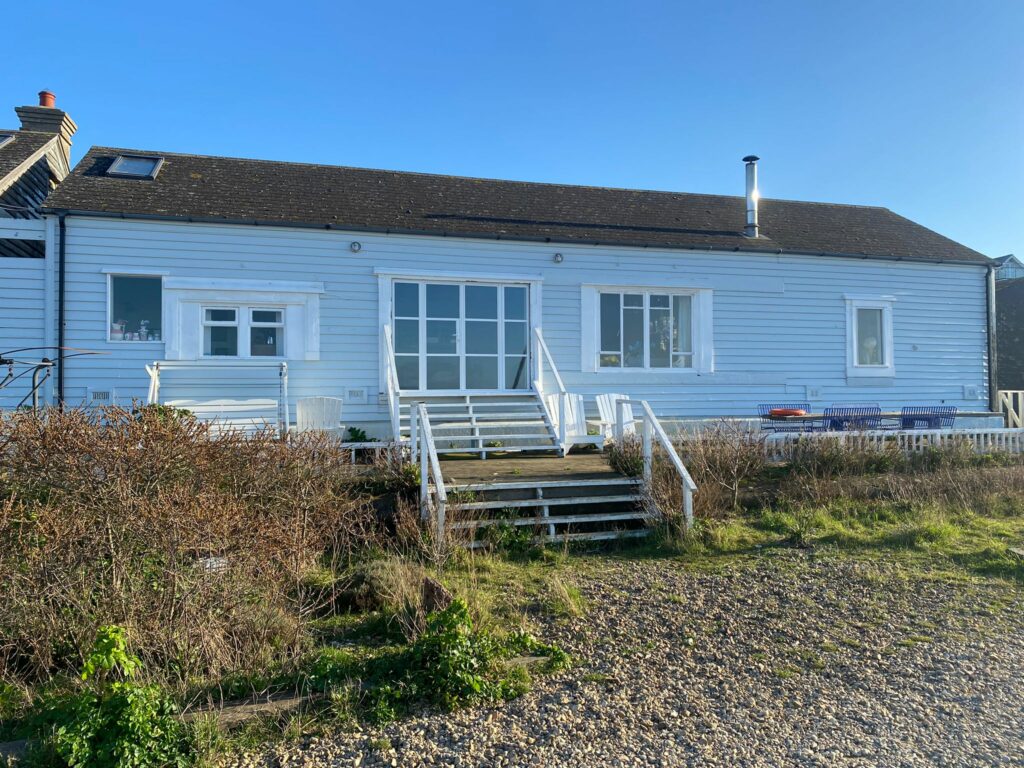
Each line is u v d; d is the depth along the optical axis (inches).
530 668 182.7
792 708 162.4
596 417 546.6
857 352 612.7
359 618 222.5
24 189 571.2
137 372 467.5
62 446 212.2
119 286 470.0
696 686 174.1
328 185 577.9
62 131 644.7
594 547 319.0
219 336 484.7
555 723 155.4
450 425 466.0
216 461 250.2
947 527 327.6
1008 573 269.9
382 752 143.3
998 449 493.7
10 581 177.3
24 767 135.9
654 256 565.6
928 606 233.6
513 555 300.8
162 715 146.0
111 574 183.5
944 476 406.9
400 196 578.2
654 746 145.8
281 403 476.1
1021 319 1045.2
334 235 504.1
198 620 178.7
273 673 175.9
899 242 650.2
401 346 518.0
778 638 205.5
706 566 282.8
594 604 236.5
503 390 533.0
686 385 569.0
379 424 506.6
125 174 527.8
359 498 317.1
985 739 147.7
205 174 554.3
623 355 560.7
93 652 155.5
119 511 185.9
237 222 482.6
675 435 440.1
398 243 515.5
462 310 530.3
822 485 387.5
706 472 380.2
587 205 629.6
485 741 147.9
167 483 211.8
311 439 331.0
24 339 453.1
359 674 173.6
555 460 432.5
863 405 609.3
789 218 677.9
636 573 273.9
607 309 559.8
